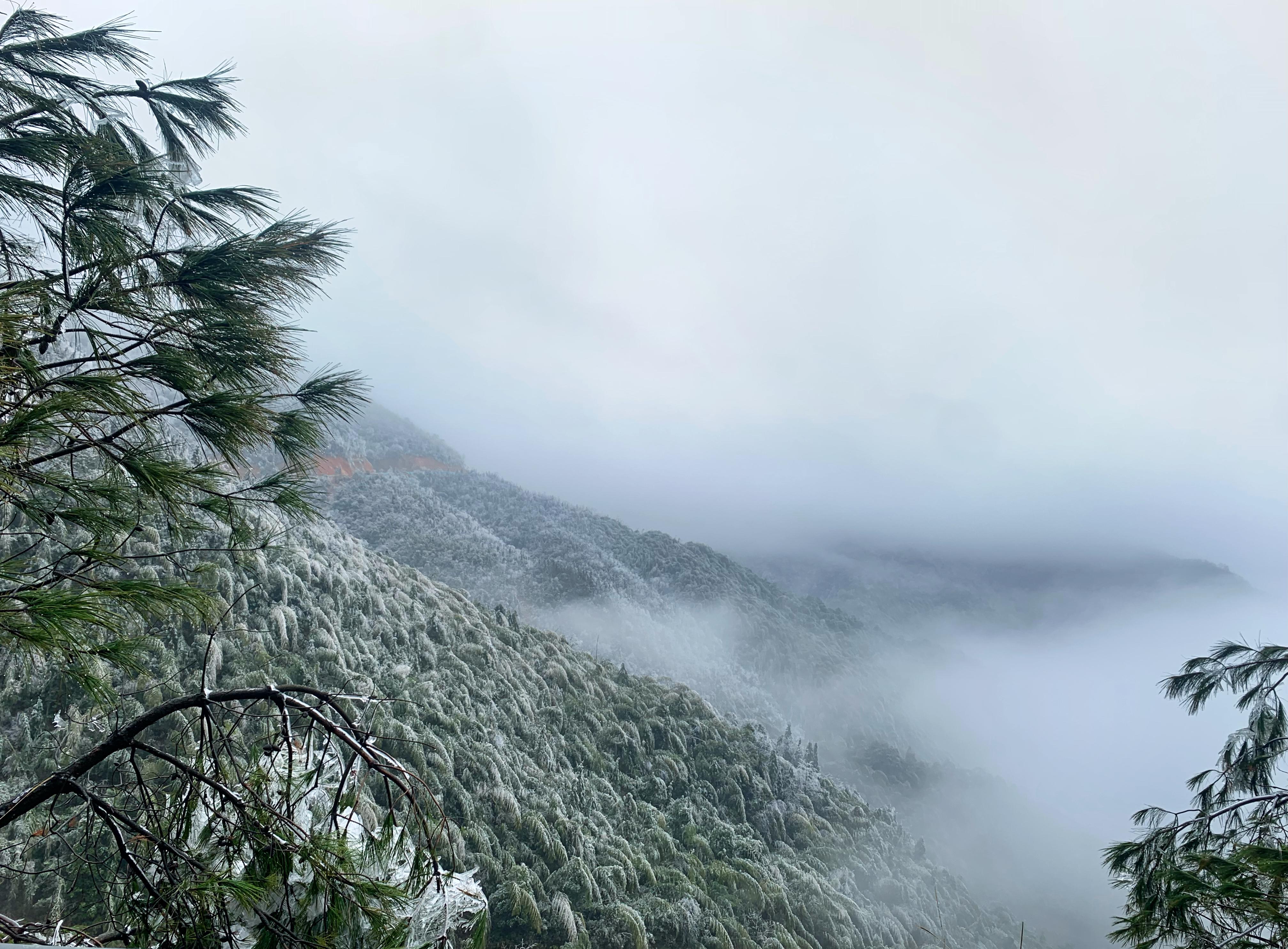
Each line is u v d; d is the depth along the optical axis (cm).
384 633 5722
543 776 5203
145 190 215
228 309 218
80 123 231
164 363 193
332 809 189
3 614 140
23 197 201
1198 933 274
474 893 188
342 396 233
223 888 162
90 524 171
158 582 173
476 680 6128
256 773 189
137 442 186
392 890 172
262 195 238
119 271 206
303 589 4991
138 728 177
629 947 3619
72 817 176
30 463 163
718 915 4362
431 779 3278
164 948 166
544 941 3428
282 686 190
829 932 4753
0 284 175
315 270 236
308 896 171
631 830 5300
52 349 194
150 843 177
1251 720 421
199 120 289
